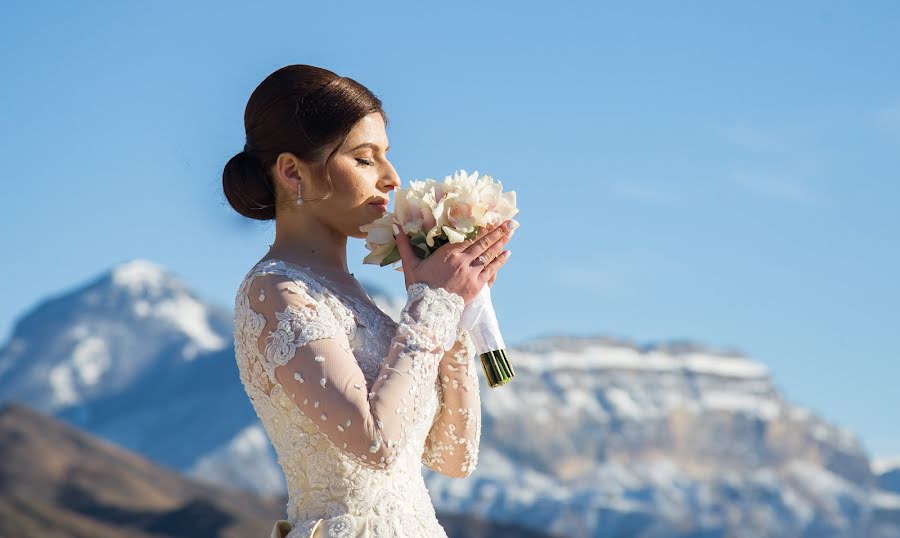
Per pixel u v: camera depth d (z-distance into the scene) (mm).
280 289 2873
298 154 3027
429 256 2994
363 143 3057
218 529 88938
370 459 2688
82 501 96625
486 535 95250
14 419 112312
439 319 2863
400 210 2988
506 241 3006
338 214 3070
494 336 3084
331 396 2703
